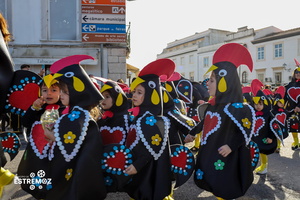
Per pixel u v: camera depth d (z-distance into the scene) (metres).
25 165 2.77
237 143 2.68
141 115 2.74
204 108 3.20
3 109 2.82
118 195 3.59
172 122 3.31
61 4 10.24
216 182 2.68
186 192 3.70
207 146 2.81
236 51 2.78
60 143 2.22
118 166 2.71
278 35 28.11
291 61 27.25
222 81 2.76
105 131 3.03
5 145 3.12
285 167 4.78
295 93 6.17
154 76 2.84
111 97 3.01
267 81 29.08
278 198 3.47
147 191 2.62
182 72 39.59
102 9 10.05
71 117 2.29
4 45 2.72
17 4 9.94
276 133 4.20
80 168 2.23
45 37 10.16
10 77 2.79
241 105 2.75
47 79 2.65
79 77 2.40
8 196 2.86
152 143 2.56
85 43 10.34
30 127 2.92
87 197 2.27
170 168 2.76
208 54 34.97
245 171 2.76
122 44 10.52
